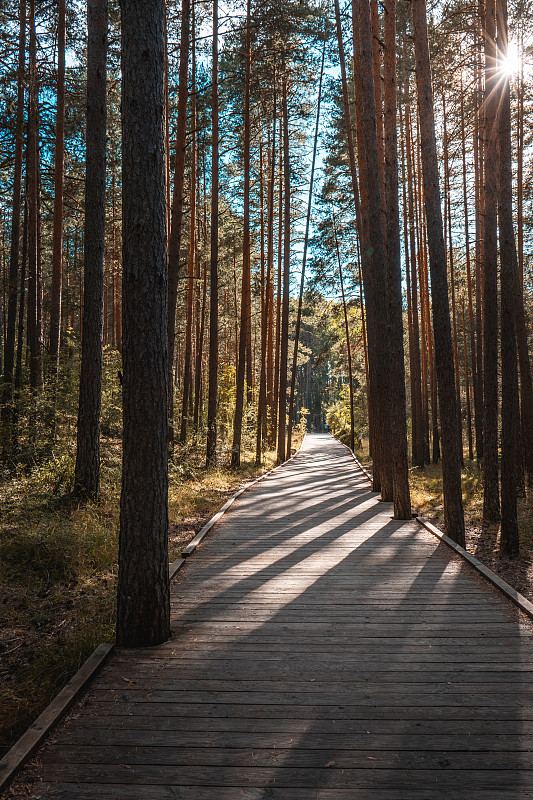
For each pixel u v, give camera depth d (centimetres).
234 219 2359
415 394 2231
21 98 1412
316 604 538
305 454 2992
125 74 422
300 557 732
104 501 993
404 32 1714
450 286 2517
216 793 260
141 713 333
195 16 1620
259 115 2089
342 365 3466
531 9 1221
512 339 880
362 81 1096
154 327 429
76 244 2508
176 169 1398
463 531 845
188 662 405
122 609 439
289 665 399
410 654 416
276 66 1953
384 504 1209
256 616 505
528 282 2006
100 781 270
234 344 3781
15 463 1172
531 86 1526
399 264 1023
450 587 591
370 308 1448
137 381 430
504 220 884
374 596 562
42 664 436
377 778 270
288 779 270
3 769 272
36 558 698
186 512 1053
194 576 642
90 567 700
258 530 916
